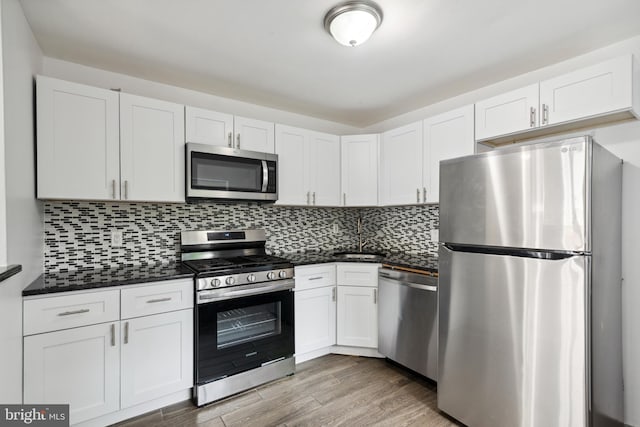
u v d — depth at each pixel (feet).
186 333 6.72
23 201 5.18
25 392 5.08
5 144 4.37
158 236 8.14
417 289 7.67
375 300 8.86
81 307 5.59
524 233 5.09
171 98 8.46
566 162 4.67
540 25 5.79
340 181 10.30
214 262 8.00
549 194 4.83
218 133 8.02
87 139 6.33
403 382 7.69
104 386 5.79
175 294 6.58
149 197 7.04
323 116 11.14
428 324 7.39
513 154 5.24
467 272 5.91
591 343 4.56
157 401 6.54
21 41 5.16
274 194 8.74
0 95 4.27
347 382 7.68
